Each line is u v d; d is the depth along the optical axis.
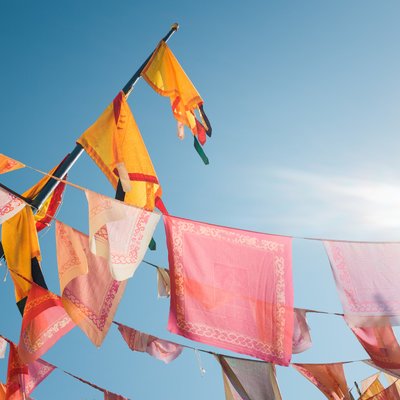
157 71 6.34
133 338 5.12
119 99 5.44
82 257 4.20
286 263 4.50
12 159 4.35
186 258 4.43
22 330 3.96
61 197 5.43
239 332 4.32
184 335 4.26
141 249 4.12
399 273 4.70
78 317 4.03
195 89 6.45
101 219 3.96
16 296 4.25
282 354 4.28
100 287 4.16
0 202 4.19
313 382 6.02
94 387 5.01
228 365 5.22
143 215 4.23
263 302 4.40
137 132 5.40
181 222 4.49
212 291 4.40
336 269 4.68
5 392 4.43
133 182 5.27
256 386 5.14
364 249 4.76
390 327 4.85
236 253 4.50
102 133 5.20
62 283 4.11
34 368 4.84
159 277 5.34
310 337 5.11
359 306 4.61
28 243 4.38
